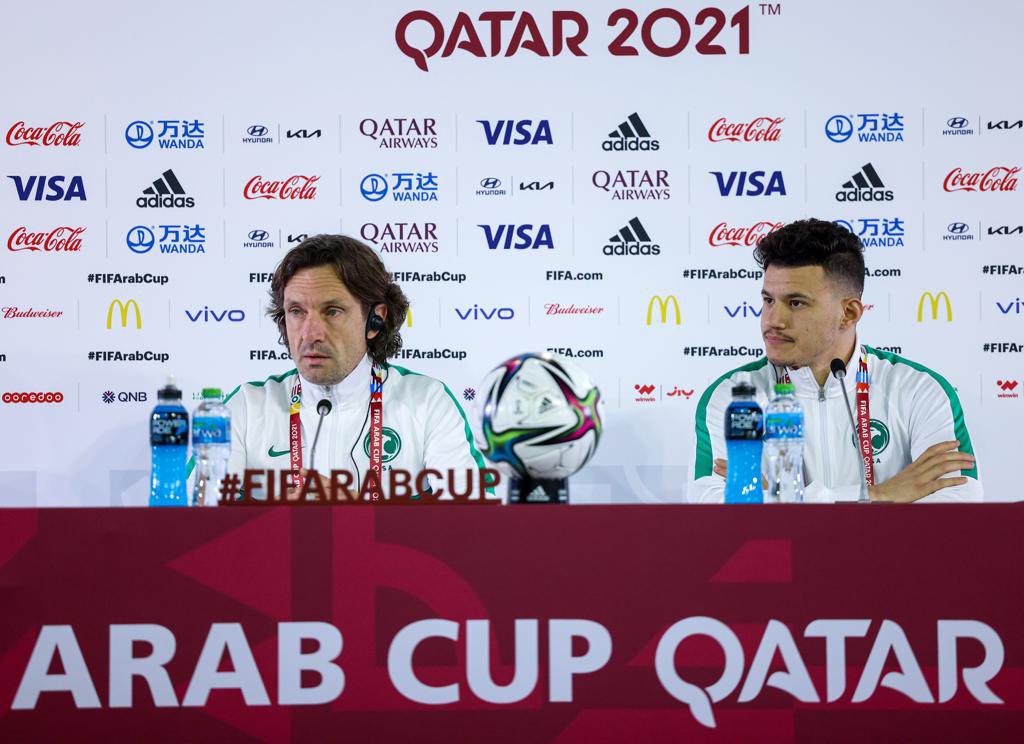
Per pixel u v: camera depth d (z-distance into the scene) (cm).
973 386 955
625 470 961
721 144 970
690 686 353
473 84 971
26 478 947
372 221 968
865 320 961
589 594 355
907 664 354
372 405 726
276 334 964
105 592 350
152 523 352
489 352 968
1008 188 960
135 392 957
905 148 965
